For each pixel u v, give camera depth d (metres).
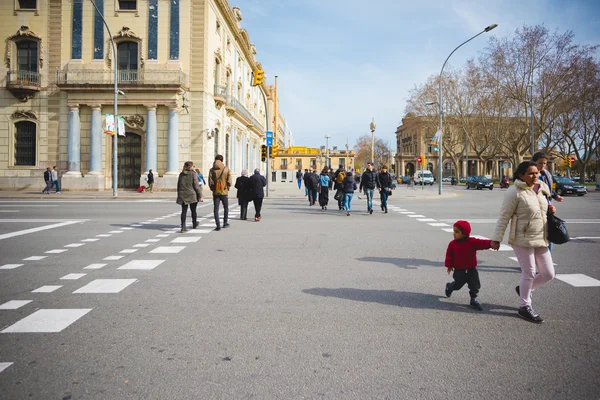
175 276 6.52
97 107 30.27
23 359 3.56
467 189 49.19
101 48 30.69
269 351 3.74
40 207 19.16
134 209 18.42
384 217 15.54
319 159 114.31
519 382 3.21
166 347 3.81
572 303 5.18
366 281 6.22
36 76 31.22
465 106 64.00
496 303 5.21
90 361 3.53
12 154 31.47
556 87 48.44
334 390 3.08
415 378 3.26
